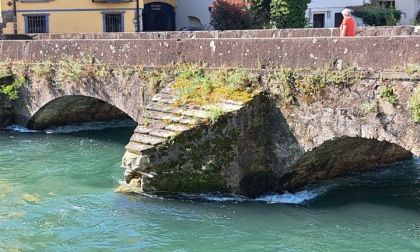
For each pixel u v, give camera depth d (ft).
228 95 42.09
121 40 52.75
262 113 41.78
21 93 64.39
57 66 59.41
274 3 105.70
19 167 51.78
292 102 40.70
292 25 106.11
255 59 42.55
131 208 40.29
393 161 51.72
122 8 105.91
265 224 37.93
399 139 36.35
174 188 41.37
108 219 38.86
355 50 37.88
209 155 40.32
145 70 50.60
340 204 41.55
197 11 128.06
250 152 41.45
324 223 38.27
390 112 36.52
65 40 58.39
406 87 35.76
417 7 127.54
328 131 39.29
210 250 34.47
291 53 40.81
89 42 55.62
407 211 40.42
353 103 38.01
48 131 66.23
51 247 35.06
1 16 101.30
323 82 39.14
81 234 36.73
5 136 63.36
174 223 37.99
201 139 40.09
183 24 130.11
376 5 125.18
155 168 40.65
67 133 65.51
